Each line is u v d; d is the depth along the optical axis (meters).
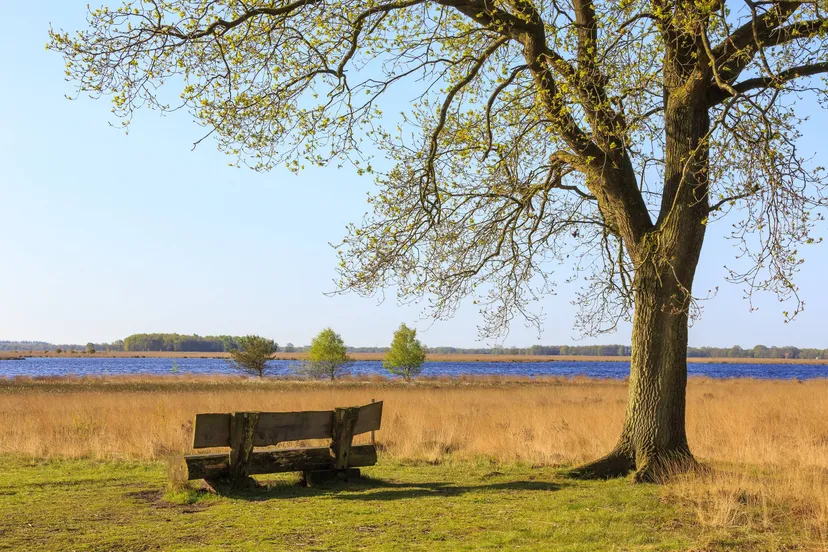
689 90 9.17
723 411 18.03
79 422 14.77
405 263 10.21
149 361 180.25
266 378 67.81
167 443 12.38
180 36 8.62
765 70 7.68
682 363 9.32
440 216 10.49
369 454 9.06
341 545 5.69
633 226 9.60
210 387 48.22
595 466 9.31
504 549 5.53
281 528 6.33
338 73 9.51
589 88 8.73
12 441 12.48
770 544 5.62
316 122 9.55
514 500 7.67
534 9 8.98
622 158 9.55
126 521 6.66
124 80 8.45
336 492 8.26
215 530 6.25
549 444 11.95
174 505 7.50
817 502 6.82
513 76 9.99
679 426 9.25
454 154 10.33
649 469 8.97
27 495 8.12
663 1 8.55
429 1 9.27
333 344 60.69
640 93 9.07
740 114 8.07
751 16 8.22
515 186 10.45
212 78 8.98
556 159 10.58
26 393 38.00
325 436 8.82
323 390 41.53
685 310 9.15
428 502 7.55
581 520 6.61
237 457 8.15
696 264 9.30
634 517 6.71
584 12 9.48
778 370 139.25
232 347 65.38
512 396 33.62
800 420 16.03
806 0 7.89
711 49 8.81
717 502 6.82
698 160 9.04
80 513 7.06
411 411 18.80
